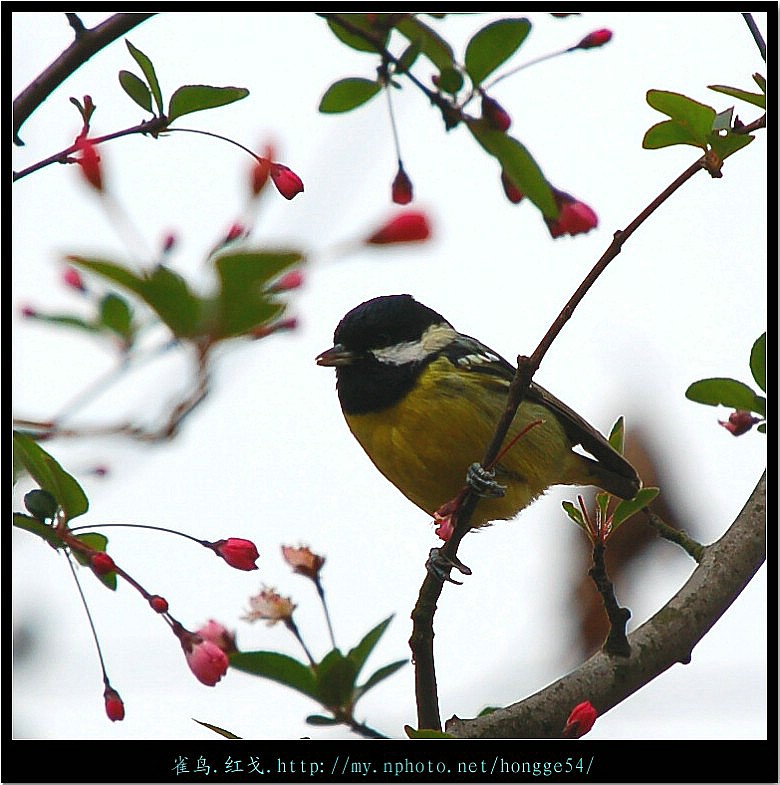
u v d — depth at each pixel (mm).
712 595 8188
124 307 4613
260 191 4230
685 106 6316
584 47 5285
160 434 4293
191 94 5285
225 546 5777
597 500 7844
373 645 6395
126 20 5293
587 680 7867
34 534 5672
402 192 5262
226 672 5629
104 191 4379
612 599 7879
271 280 3729
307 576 6496
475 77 5047
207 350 3881
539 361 6805
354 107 5277
